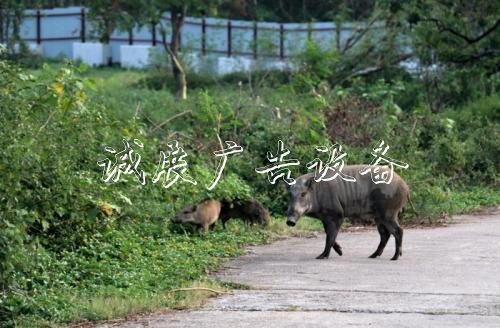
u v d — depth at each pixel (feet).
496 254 57.62
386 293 47.42
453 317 42.60
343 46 135.95
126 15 134.62
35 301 43.93
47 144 52.01
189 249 57.31
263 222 66.13
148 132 79.61
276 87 123.54
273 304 45.39
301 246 61.41
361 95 109.91
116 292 47.21
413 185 73.41
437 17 118.01
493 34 117.50
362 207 57.06
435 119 90.38
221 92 115.96
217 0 139.64
